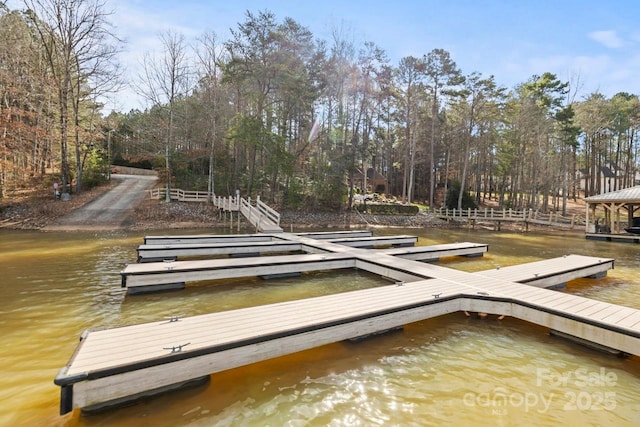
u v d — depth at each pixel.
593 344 3.89
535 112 24.88
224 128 22.66
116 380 2.58
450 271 6.51
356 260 7.93
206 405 2.73
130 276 5.65
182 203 20.20
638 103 28.59
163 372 2.76
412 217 24.30
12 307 4.93
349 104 25.05
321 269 7.49
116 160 36.16
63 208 17.09
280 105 23.11
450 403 2.83
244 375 3.20
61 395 2.41
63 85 18.56
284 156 21.55
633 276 8.04
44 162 23.28
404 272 6.57
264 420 2.57
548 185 28.14
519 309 4.59
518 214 20.84
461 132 29.00
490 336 4.29
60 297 5.43
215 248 8.86
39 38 19.12
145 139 24.16
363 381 3.16
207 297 5.68
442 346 3.97
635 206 18.92
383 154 39.75
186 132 23.19
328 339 3.67
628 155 33.28
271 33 20.05
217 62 21.19
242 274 6.64
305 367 3.39
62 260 8.28
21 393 2.84
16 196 18.33
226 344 3.05
